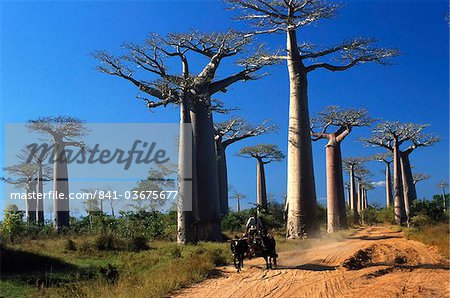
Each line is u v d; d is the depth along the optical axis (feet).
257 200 164.76
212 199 86.02
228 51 87.86
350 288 32.58
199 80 86.58
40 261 46.68
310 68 92.38
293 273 39.96
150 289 31.96
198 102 87.30
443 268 41.81
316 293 31.04
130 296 30.50
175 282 35.12
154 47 82.28
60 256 53.72
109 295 31.24
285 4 88.63
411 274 38.17
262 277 38.24
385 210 174.29
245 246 42.32
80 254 55.93
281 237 87.92
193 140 85.97
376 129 147.43
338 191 121.19
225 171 136.46
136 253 57.67
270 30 90.84
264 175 166.50
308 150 89.51
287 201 90.07
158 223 85.15
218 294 31.68
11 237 69.05
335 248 63.98
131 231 72.43
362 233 105.91
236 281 36.60
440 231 79.92
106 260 51.98
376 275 38.01
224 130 135.54
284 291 32.14
